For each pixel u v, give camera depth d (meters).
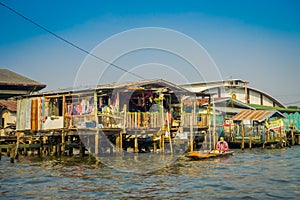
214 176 14.77
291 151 28.19
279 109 43.66
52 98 24.56
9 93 36.41
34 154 24.47
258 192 11.63
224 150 23.28
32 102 25.20
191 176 14.79
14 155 20.03
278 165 18.30
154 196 11.18
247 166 17.95
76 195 11.40
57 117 23.31
